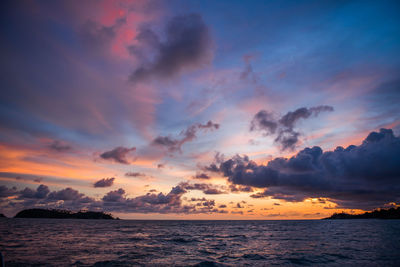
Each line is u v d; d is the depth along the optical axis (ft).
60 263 66.69
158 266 65.46
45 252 85.92
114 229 266.36
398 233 187.42
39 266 62.59
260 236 173.17
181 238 157.07
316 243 120.57
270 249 99.86
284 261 72.02
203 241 136.46
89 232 207.00
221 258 78.43
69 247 101.65
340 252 87.92
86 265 64.95
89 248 99.91
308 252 89.35
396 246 103.81
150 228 303.27
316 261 71.26
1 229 219.00
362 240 133.39
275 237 162.61
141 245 114.62
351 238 146.41
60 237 151.12
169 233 209.36
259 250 97.25
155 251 94.22
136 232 217.97
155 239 148.15
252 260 74.33
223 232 225.56
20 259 71.46
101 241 131.54
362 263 67.15
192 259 76.54
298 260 73.20
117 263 68.64
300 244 116.88
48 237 148.77
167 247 107.86
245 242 129.70
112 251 92.12
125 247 106.01
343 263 67.56
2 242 114.83
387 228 270.05
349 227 308.19
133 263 69.21
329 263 67.97
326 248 99.96
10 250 89.15
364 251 89.76
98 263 67.92
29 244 109.19
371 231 217.56
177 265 67.05
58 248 97.66
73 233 190.60
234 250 97.60
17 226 290.56
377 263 66.80
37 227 274.57
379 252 86.79
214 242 130.52
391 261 69.51
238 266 65.36
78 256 78.74
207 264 68.39
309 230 249.34
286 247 105.70
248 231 240.12
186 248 104.68
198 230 262.26
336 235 172.96
